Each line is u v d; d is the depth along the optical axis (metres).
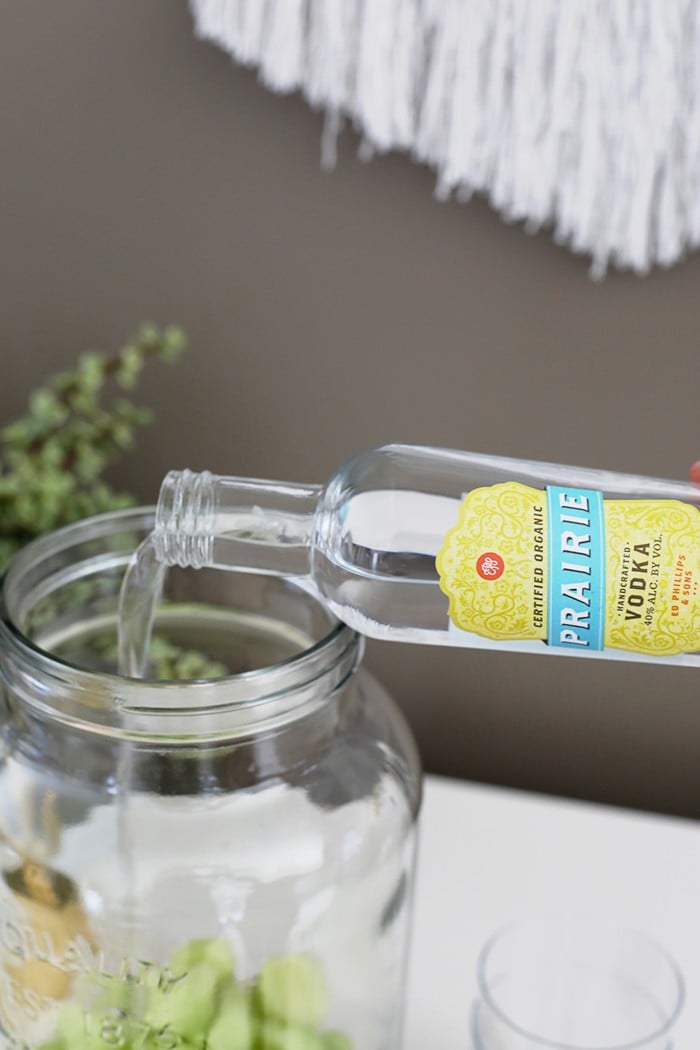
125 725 0.48
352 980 0.52
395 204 0.67
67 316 0.73
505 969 0.62
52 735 0.50
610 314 0.67
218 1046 0.50
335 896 0.51
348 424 0.72
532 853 0.71
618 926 0.62
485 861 0.70
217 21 0.64
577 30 0.61
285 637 0.57
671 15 0.60
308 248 0.69
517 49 0.62
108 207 0.70
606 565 0.47
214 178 0.69
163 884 0.49
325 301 0.70
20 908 0.50
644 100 0.61
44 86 0.68
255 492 0.51
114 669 0.57
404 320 0.69
